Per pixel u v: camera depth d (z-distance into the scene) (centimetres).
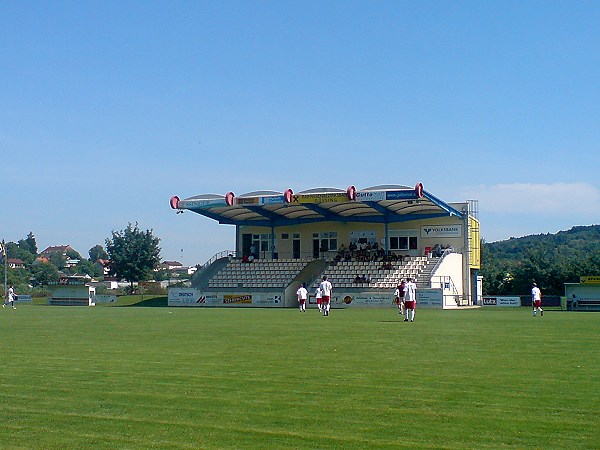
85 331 2844
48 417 1077
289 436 945
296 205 6819
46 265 14975
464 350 1928
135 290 9406
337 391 1253
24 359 1778
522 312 5125
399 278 6731
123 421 1045
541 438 920
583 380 1354
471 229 7469
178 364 1645
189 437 950
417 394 1218
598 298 5684
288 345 2111
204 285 7612
